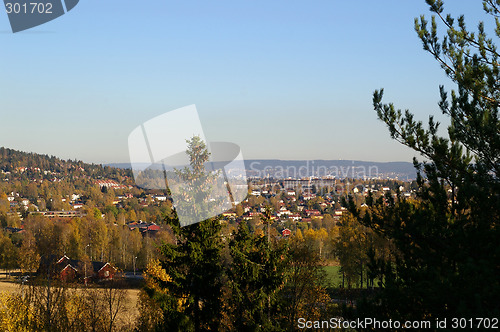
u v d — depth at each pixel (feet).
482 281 28.66
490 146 37.60
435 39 44.34
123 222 517.96
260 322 78.48
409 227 37.27
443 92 42.11
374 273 41.19
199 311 64.08
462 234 33.24
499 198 35.22
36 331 95.20
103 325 106.22
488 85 41.65
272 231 88.22
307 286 90.02
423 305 32.35
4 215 530.68
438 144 39.96
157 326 64.44
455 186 39.86
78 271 195.72
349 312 37.11
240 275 78.74
